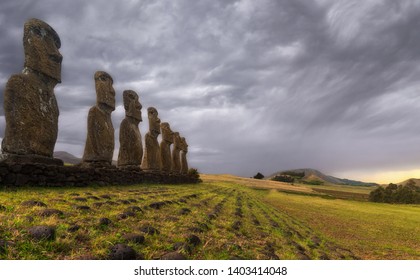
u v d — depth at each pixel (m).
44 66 11.71
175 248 5.60
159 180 21.86
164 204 9.88
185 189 20.14
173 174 26.22
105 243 5.04
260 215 13.73
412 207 38.44
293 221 14.80
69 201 8.02
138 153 19.27
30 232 4.74
